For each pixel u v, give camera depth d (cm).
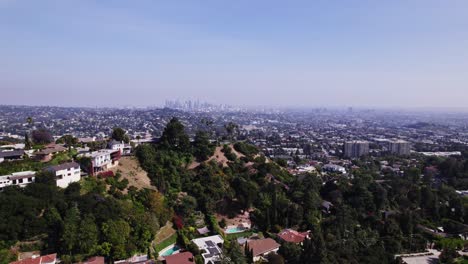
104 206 9269
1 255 7594
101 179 11106
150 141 16888
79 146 14262
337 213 12175
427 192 14638
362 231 11056
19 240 8288
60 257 8300
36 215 8712
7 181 9556
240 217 12419
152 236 9669
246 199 12438
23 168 10581
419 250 10950
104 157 11881
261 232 11519
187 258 8988
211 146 15800
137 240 9306
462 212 13338
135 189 11262
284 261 9400
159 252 9556
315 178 16312
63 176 10244
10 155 11400
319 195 14925
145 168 12950
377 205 14125
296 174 18638
